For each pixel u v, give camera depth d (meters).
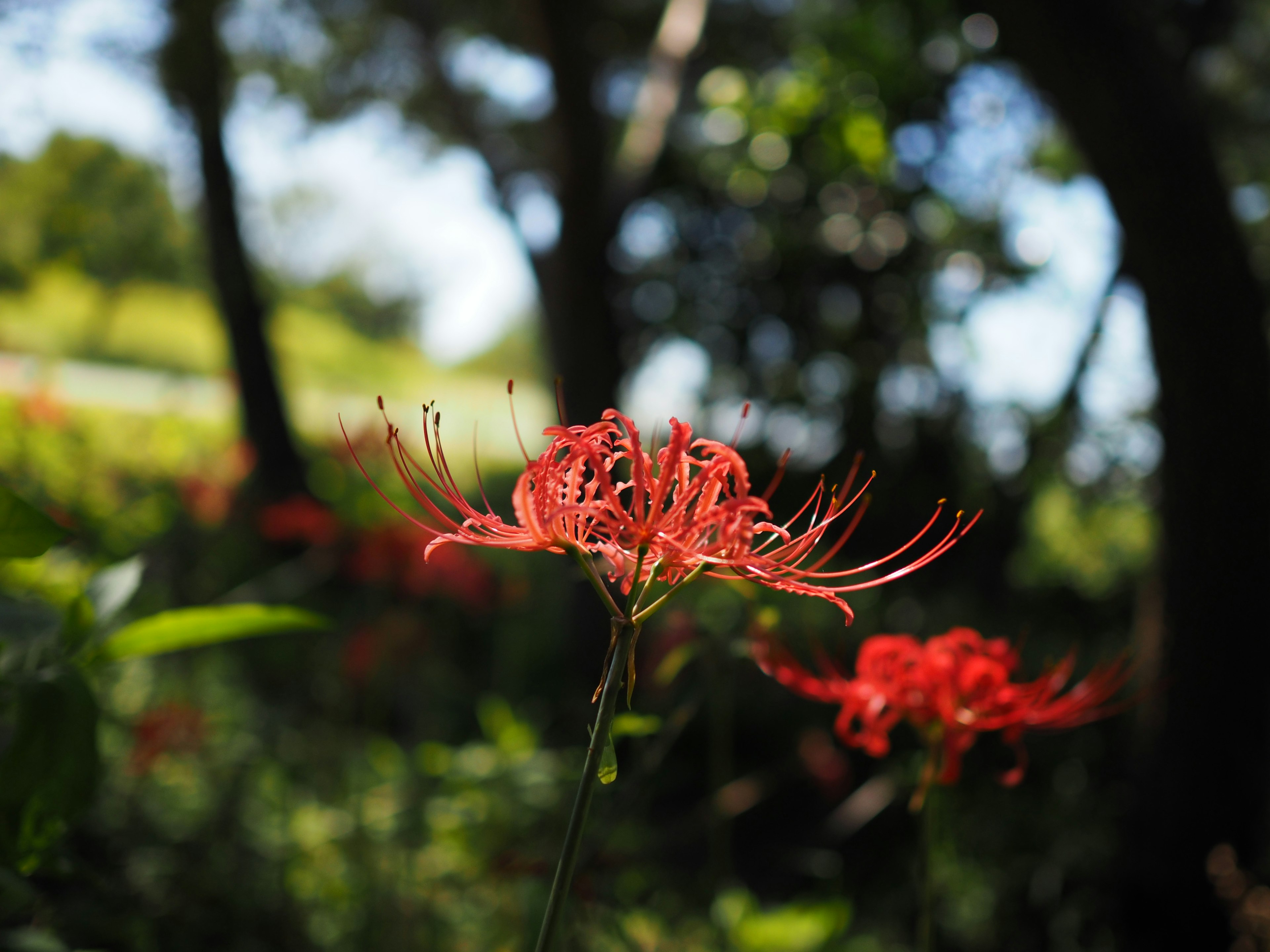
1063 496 8.48
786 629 4.50
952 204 6.42
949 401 7.06
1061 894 4.54
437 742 4.21
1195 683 4.00
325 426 8.97
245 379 8.98
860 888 4.60
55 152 6.00
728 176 6.72
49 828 1.22
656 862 3.46
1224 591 3.93
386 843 3.13
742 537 1.06
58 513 4.24
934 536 6.96
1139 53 3.75
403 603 4.48
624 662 1.03
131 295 16.75
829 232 6.43
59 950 1.47
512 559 6.82
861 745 1.66
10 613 1.35
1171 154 3.75
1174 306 3.89
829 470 6.75
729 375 7.17
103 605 1.36
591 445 1.10
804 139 5.27
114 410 8.76
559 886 0.95
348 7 8.23
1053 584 8.05
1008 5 3.85
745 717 5.68
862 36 5.02
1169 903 4.11
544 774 2.75
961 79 5.48
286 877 3.02
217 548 6.66
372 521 4.37
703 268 7.18
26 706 1.20
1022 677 1.91
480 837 2.81
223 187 8.82
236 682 5.55
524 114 7.92
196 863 3.04
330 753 3.94
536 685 6.23
